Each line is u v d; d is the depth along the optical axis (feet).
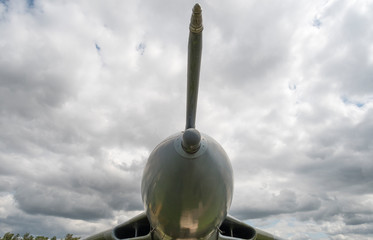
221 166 14.99
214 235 17.97
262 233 27.17
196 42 11.49
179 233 15.42
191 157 14.15
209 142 15.56
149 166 15.76
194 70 12.36
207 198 14.28
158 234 17.01
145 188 15.83
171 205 14.37
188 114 14.28
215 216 15.17
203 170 14.16
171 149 14.93
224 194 15.05
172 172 14.21
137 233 25.34
